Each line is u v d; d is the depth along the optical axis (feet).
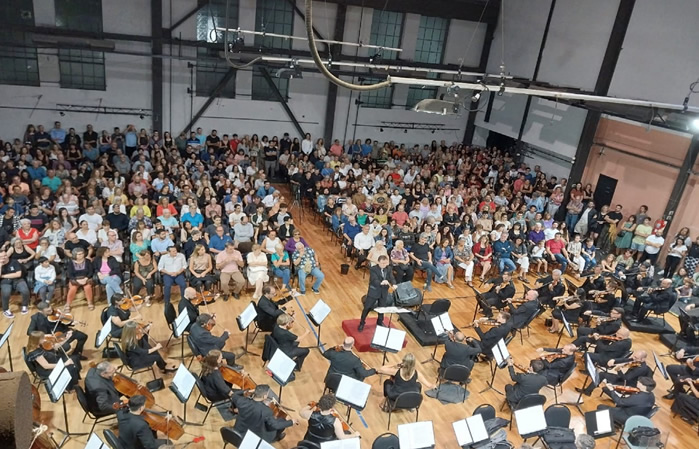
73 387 25.23
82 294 34.50
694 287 43.19
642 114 45.47
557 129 60.03
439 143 75.61
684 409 28.94
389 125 72.13
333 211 46.85
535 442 24.41
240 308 34.71
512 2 66.90
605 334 32.60
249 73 63.16
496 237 44.57
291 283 38.88
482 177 64.69
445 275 41.63
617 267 44.47
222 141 61.16
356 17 64.95
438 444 25.16
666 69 48.24
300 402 26.78
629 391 27.20
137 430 19.52
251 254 35.83
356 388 22.54
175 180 47.83
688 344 36.11
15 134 56.75
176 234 39.42
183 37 59.16
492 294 36.83
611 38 52.75
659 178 50.26
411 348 32.91
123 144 57.52
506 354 27.32
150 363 25.94
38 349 23.86
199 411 25.41
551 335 36.29
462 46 70.85
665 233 49.16
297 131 68.23
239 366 26.99
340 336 33.06
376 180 56.59
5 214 36.55
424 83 27.12
